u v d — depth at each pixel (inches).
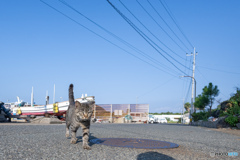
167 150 221.3
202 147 261.4
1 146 191.0
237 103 757.3
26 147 194.1
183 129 639.1
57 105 1212.5
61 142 237.3
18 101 1625.2
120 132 416.5
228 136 454.3
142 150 212.5
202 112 1273.4
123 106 1638.8
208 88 1226.6
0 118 807.7
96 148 211.6
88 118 213.2
